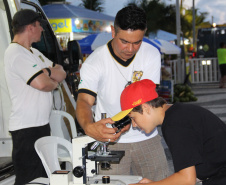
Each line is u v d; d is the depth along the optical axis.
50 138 3.49
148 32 24.83
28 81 3.57
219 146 2.30
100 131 2.42
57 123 4.29
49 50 4.79
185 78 16.22
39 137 3.65
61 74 3.92
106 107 3.13
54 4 12.09
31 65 3.62
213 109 10.47
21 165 3.60
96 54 3.04
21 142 3.58
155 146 3.22
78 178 2.45
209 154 2.31
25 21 3.71
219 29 21.73
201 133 2.28
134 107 2.34
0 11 3.89
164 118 2.31
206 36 21.84
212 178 2.37
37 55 4.02
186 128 2.23
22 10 3.77
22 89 3.61
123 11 2.68
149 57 3.10
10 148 3.89
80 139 2.47
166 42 12.19
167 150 6.45
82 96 3.00
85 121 2.69
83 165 2.47
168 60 15.55
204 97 13.52
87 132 2.48
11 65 3.60
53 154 3.50
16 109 3.60
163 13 25.83
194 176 2.19
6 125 3.88
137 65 3.05
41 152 3.29
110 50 3.00
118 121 2.44
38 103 3.65
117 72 3.02
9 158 4.03
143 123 2.37
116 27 2.74
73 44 4.49
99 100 3.16
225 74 16.48
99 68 3.00
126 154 3.15
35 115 3.62
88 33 12.14
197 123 2.28
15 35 3.76
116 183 2.52
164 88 12.15
